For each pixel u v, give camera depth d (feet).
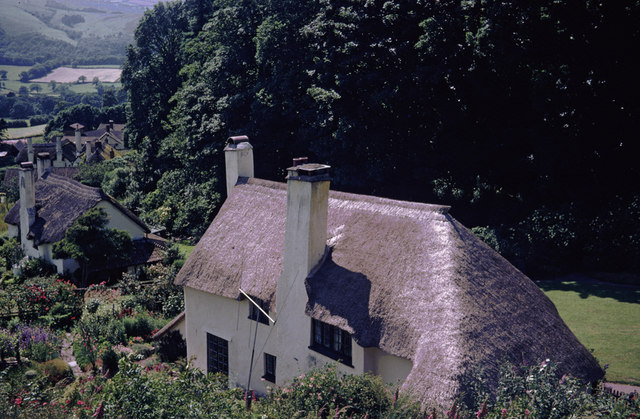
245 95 178.91
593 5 132.46
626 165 140.77
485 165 152.46
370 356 72.02
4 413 52.70
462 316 65.62
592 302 105.29
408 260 72.79
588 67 137.59
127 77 287.07
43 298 129.90
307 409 56.34
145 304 130.52
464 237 74.23
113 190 280.72
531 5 133.59
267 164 179.73
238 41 186.60
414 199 159.53
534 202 146.61
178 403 55.31
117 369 95.20
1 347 92.48
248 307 88.22
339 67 152.87
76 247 149.89
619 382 76.33
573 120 139.95
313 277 78.64
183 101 203.82
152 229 197.06
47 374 86.74
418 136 152.76
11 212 202.59
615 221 123.75
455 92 147.54
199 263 93.81
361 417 53.72
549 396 52.54
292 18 168.04
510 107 149.18
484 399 56.54
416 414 55.57
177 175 234.58
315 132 162.09
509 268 76.28
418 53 146.51
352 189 163.53
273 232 88.43
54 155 417.69
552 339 70.18
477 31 137.59
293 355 81.35
